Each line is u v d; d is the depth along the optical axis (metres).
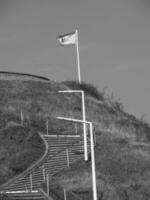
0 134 80.25
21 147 75.12
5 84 116.62
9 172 65.25
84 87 133.00
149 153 85.06
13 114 94.19
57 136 81.88
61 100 114.75
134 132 107.69
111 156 76.75
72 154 75.38
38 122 92.31
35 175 63.84
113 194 60.12
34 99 110.25
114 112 121.81
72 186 61.12
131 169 71.62
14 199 52.84
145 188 64.38
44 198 52.78
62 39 107.12
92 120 106.44
